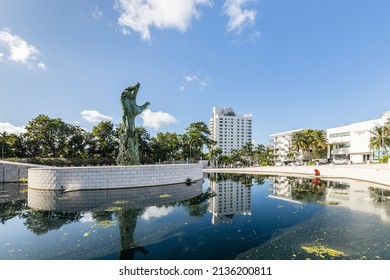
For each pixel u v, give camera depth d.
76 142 51.22
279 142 87.12
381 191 19.78
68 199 16.30
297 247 8.02
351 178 29.72
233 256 7.37
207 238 8.98
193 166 27.91
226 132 145.25
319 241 8.58
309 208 14.05
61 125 48.59
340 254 7.39
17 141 47.31
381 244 8.22
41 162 41.59
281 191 21.12
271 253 7.55
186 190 21.03
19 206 14.41
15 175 26.53
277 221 11.29
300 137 64.06
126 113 25.34
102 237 9.09
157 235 9.34
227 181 30.48
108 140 53.69
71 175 19.19
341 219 11.48
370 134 54.47
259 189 22.62
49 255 7.50
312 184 25.83
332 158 67.50
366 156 56.34
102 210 13.42
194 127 63.47
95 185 19.59
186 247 8.09
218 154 76.50
